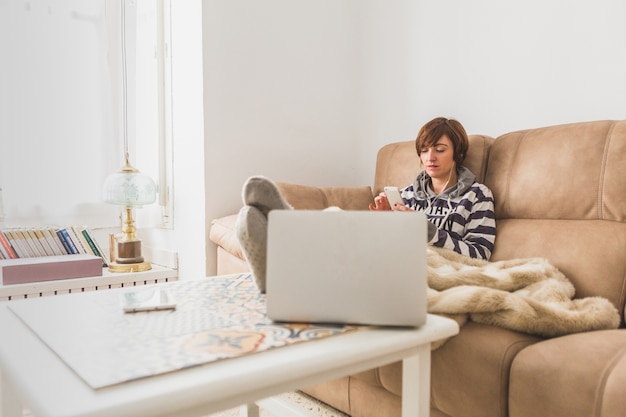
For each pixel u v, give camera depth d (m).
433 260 1.46
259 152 2.45
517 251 1.62
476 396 1.10
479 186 1.79
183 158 2.37
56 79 2.30
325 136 2.72
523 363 1.03
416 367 0.84
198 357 0.65
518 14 2.12
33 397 0.55
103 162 2.44
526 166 1.70
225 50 2.31
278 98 2.51
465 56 2.33
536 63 2.07
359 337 0.75
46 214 2.29
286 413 1.30
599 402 0.89
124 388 0.57
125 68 2.49
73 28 2.34
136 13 2.52
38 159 2.26
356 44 2.86
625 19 1.80
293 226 0.79
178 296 0.97
